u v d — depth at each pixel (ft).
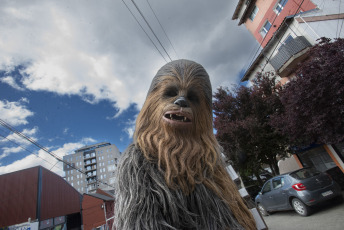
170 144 2.50
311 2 31.17
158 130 2.67
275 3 36.35
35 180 51.88
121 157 2.63
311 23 29.71
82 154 206.08
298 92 18.49
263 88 30.55
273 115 25.57
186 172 2.43
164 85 2.85
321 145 27.22
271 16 37.60
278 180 18.98
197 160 2.56
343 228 12.05
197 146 2.63
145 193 2.20
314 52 18.38
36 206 48.67
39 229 46.55
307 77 17.69
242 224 2.55
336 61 15.87
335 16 28.37
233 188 2.90
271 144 28.53
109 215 53.16
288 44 30.40
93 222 51.96
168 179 2.26
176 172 2.32
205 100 3.01
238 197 2.89
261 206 22.24
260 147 28.91
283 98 21.44
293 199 17.30
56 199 53.78
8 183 50.08
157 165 2.43
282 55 31.19
